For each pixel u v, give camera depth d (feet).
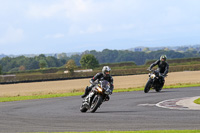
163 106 152.87
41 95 274.57
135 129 95.66
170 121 107.65
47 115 135.23
